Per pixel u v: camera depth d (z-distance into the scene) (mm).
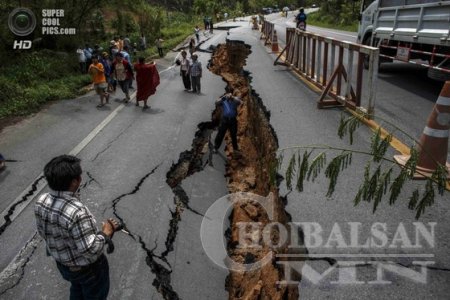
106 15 28344
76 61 16984
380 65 13562
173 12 51906
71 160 2803
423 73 12352
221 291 4180
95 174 6668
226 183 6742
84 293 3094
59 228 2744
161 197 5891
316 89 10820
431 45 9492
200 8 56781
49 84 13359
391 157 6004
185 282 4250
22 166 7129
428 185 2887
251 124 9664
